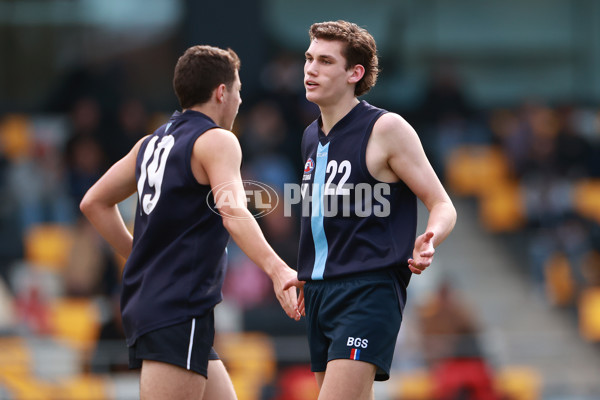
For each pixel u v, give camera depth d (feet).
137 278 37.88
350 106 38.32
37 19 159.53
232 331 99.50
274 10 159.63
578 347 96.84
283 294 36.65
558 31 169.07
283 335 100.12
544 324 116.26
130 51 159.02
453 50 167.22
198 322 37.42
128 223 125.90
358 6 163.73
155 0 159.02
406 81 165.48
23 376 77.30
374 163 36.99
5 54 158.71
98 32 159.74
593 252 126.82
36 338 92.53
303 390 83.71
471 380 85.66
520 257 132.87
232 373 86.63
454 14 166.81
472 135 155.33
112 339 81.97
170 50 158.81
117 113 152.15
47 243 123.54
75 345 87.92
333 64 37.70
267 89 142.41
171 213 37.50
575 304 119.96
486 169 151.74
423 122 155.33
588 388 90.43
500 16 168.14
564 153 143.95
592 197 139.64
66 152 130.00
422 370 86.63
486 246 136.05
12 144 149.38
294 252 103.09
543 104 168.45
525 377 91.81
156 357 36.86
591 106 168.45
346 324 36.65
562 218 135.23
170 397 36.94
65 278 106.22
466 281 126.72
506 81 168.96
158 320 36.94
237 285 107.14
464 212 145.48
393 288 37.09
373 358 36.19
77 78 152.76
